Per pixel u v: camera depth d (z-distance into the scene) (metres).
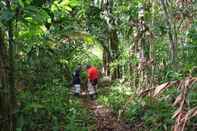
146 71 11.70
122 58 15.00
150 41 11.90
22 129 7.43
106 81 17.97
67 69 14.55
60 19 8.52
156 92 4.43
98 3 17.94
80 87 16.80
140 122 9.15
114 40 18.14
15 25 6.79
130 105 10.14
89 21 15.91
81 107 11.02
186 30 10.22
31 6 5.64
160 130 7.79
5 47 6.79
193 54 8.58
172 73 9.16
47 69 9.59
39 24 6.47
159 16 12.02
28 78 8.72
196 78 4.27
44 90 9.48
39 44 8.99
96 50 21.77
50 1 7.01
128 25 13.34
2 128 6.87
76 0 7.63
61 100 9.86
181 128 4.12
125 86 13.77
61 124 8.43
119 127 9.30
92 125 9.34
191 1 10.19
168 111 8.17
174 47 10.30
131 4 13.30
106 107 12.15
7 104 6.90
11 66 6.82
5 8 5.59
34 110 7.57
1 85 6.78
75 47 15.52
